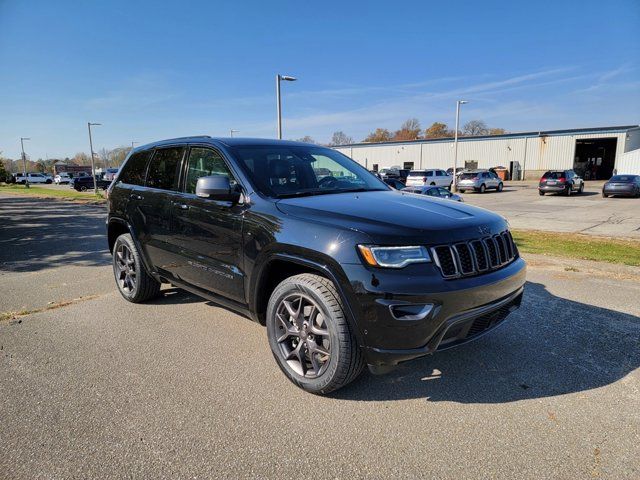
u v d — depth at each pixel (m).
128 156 5.28
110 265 7.15
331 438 2.54
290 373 3.12
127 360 3.54
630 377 3.23
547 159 44.88
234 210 3.43
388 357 2.65
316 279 2.89
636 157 39.56
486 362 3.48
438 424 2.68
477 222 3.01
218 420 2.72
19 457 2.37
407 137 105.44
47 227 12.23
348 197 3.42
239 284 3.45
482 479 2.21
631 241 9.77
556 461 2.33
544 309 4.71
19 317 4.54
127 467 2.29
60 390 3.07
